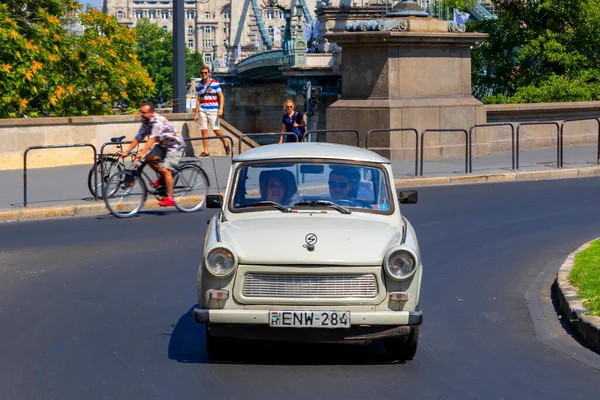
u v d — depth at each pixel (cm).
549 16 3781
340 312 721
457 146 2577
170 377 726
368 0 9719
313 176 845
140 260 1235
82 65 3794
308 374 736
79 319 923
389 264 725
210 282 732
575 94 3572
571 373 745
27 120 2272
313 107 9106
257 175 848
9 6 3238
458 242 1380
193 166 1706
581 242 1377
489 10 4409
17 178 2072
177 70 2628
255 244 740
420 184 2069
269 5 13738
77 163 2356
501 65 3866
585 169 2261
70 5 3622
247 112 14288
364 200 833
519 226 1520
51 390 691
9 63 2961
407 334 735
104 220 1591
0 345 823
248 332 734
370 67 2519
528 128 2822
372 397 676
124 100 4341
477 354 805
